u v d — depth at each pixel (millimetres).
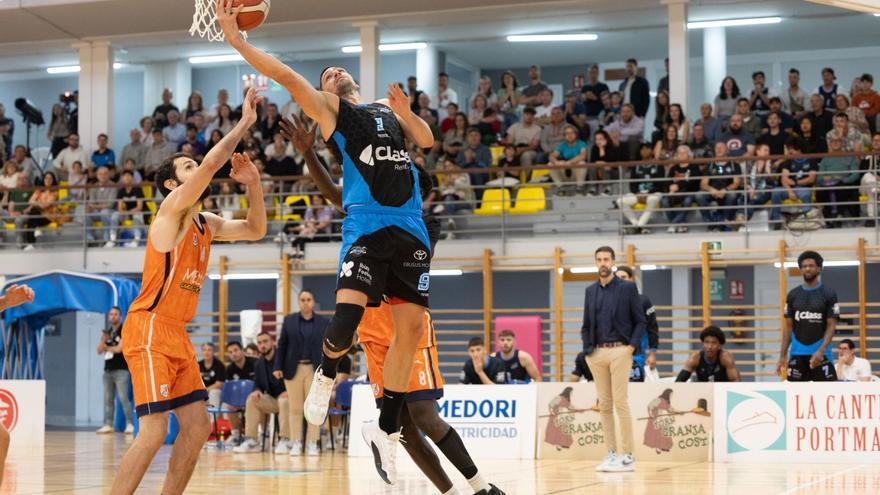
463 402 12062
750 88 24812
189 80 24844
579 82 21203
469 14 20609
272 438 13602
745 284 18250
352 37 22266
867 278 17781
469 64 25500
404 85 24172
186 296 5242
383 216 4441
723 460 10930
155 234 5070
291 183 18906
